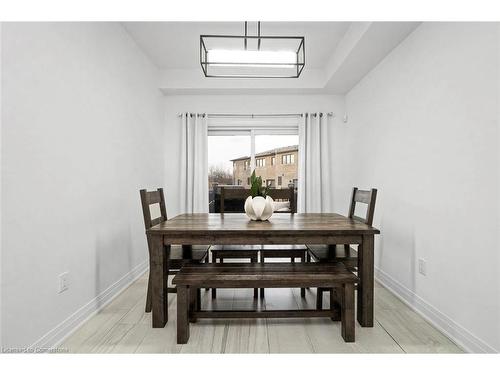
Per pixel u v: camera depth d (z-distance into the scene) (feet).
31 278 5.23
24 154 5.10
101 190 7.85
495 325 5.12
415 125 7.80
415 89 7.83
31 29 5.30
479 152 5.51
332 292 6.78
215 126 14.34
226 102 14.07
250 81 13.19
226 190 9.86
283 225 6.89
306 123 14.05
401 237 8.43
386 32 8.13
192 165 13.97
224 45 10.94
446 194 6.46
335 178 14.17
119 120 9.06
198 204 13.84
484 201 5.38
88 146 7.21
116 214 8.75
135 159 10.34
